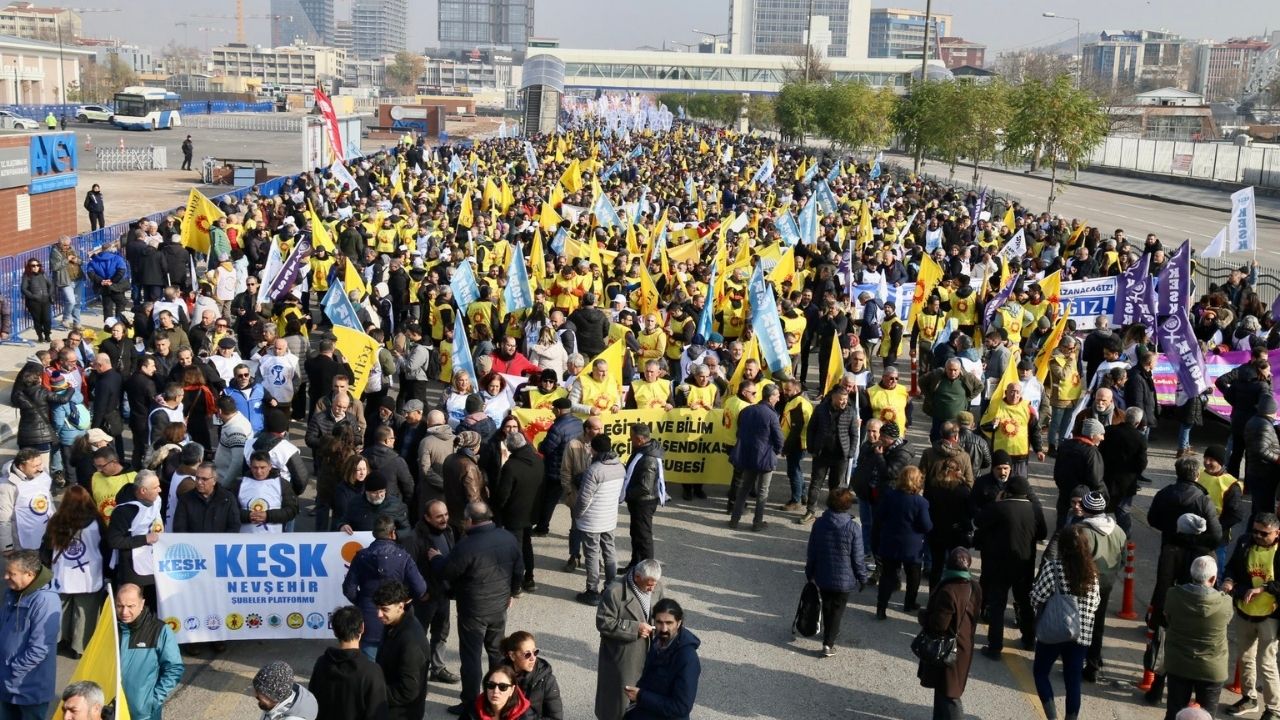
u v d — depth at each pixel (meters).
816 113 74.44
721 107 129.12
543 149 66.19
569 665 10.56
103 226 34.62
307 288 23.67
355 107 169.38
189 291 23.84
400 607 8.26
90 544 10.18
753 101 116.94
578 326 18.19
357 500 10.64
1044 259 27.66
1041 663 9.58
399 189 36.84
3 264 23.66
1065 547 9.42
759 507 14.09
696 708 9.86
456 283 19.00
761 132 128.62
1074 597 9.34
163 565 10.34
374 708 7.64
